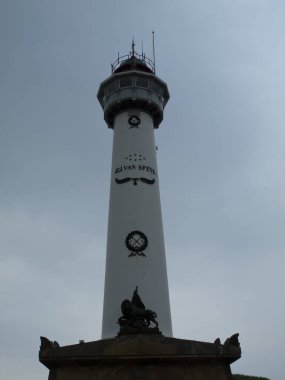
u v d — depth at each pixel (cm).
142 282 3491
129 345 2084
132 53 5000
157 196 4019
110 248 3744
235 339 2119
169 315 3488
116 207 3888
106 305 3512
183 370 2044
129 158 4100
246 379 4244
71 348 2084
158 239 3772
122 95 4403
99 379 2023
